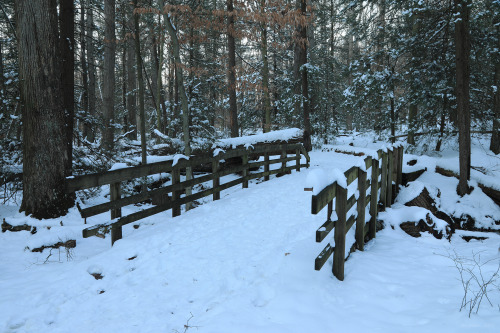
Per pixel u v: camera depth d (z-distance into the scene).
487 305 3.31
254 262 4.36
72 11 7.27
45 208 6.10
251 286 3.79
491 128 14.16
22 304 3.61
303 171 11.26
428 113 13.74
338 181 3.80
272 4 10.61
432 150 14.70
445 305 3.36
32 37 6.02
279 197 7.65
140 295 3.75
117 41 9.61
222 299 3.59
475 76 12.65
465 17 9.10
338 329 2.93
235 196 8.02
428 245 6.04
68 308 3.52
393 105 15.70
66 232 5.61
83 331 3.11
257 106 19.34
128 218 5.39
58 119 6.27
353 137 21.64
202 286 3.88
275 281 3.79
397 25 14.16
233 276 4.04
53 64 6.20
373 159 5.88
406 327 2.94
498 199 8.79
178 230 5.59
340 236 3.89
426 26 12.42
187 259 4.51
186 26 10.04
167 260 4.50
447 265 4.75
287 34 16.52
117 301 3.64
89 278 4.18
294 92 17.12
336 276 3.95
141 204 8.48
